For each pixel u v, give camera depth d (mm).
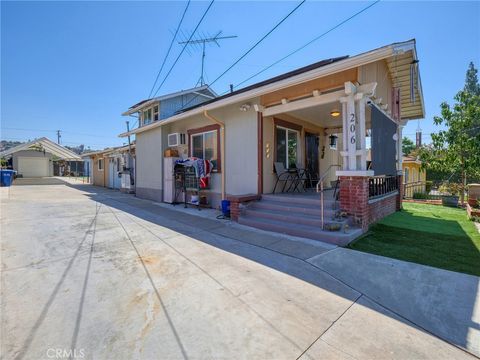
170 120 9219
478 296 2736
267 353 1850
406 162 17281
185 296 2691
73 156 26875
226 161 8055
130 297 2658
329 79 5516
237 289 2867
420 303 2602
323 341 1999
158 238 4934
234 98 6555
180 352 1849
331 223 4945
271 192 7398
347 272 3369
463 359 1827
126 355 1810
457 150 10047
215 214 7543
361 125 5113
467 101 10039
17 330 2076
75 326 2146
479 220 6453
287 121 8062
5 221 6336
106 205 9258
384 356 1841
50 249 4203
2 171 17141
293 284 3014
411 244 4535
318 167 9914
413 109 8820
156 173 10719
